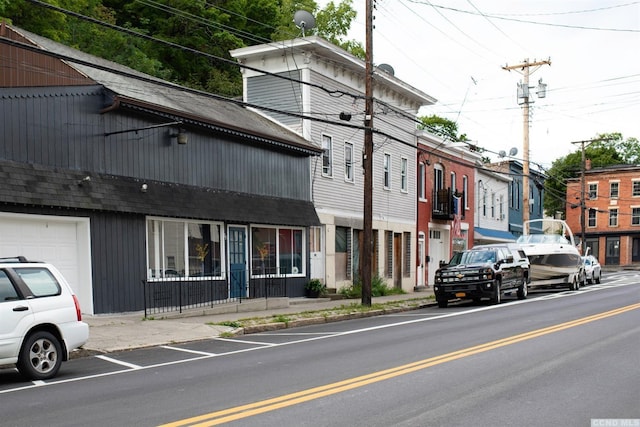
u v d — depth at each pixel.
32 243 14.50
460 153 37.34
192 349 12.36
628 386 8.06
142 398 7.75
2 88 13.84
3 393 8.30
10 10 22.70
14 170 13.88
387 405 7.13
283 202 22.39
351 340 13.04
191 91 13.30
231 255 20.20
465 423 6.37
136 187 16.77
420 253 32.66
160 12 33.34
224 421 6.50
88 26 27.53
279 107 24.92
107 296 15.87
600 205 67.81
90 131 15.81
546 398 7.43
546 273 27.70
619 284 33.31
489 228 42.41
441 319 17.06
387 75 27.98
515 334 13.02
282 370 9.52
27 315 9.17
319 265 24.45
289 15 38.47
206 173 19.36
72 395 8.08
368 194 20.44
